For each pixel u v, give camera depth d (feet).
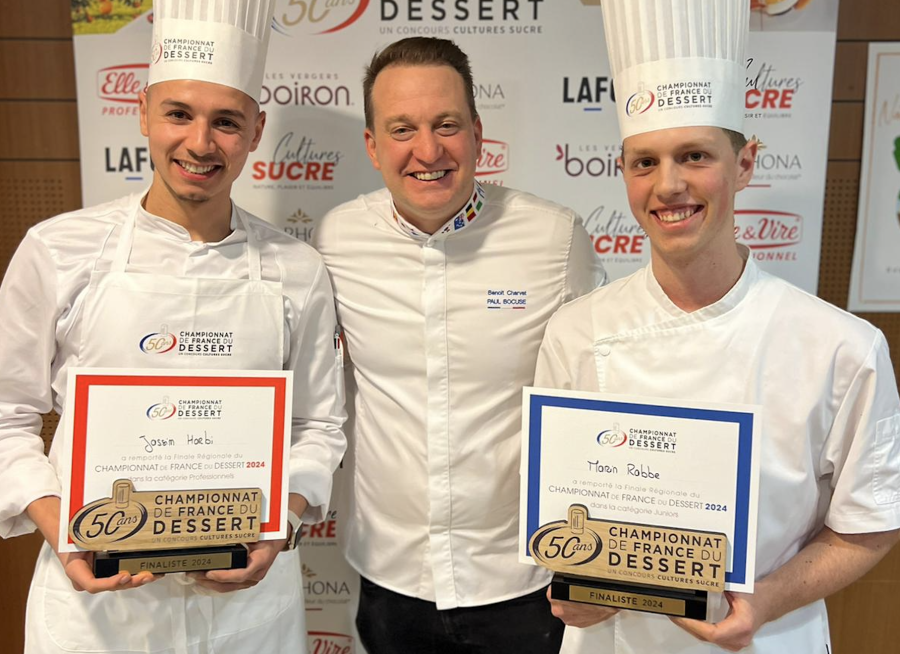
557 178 5.39
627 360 3.37
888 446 3.04
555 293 4.23
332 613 5.96
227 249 3.73
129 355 3.48
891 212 5.46
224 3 3.43
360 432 4.43
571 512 3.04
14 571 5.80
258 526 3.31
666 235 3.00
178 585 3.56
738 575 2.87
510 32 5.18
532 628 4.37
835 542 3.16
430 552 4.25
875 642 5.98
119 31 5.16
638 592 2.94
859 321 3.11
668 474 2.93
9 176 5.39
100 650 3.49
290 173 5.40
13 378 3.59
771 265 5.48
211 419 3.25
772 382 3.09
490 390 4.20
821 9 5.12
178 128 3.41
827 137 5.29
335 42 5.22
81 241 3.53
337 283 4.35
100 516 3.10
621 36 3.15
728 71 2.99
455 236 4.16
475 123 4.01
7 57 5.24
